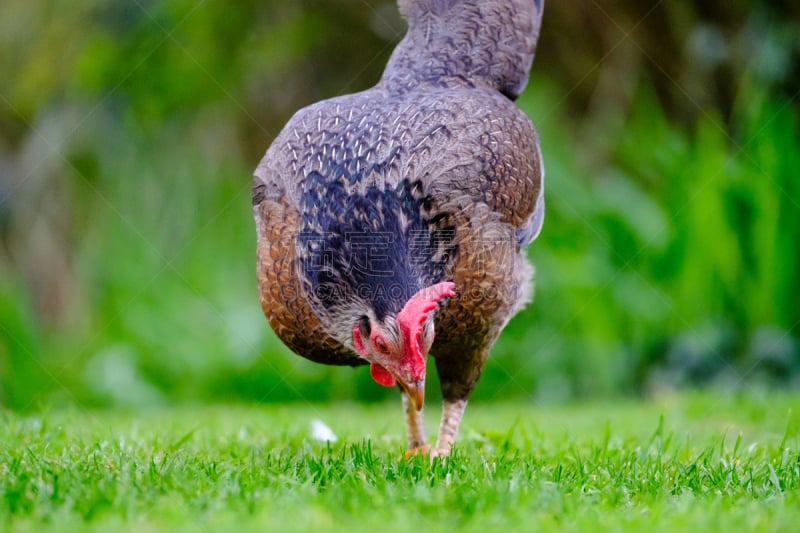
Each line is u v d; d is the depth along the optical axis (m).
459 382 7.69
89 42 16.86
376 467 6.23
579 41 17.89
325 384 15.26
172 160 17.52
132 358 15.50
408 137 6.96
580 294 14.92
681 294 15.11
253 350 15.50
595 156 17.33
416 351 6.17
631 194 15.70
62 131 17.05
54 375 15.30
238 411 11.78
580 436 8.94
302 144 7.16
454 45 8.31
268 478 5.84
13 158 17.75
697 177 15.34
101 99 17.08
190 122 17.95
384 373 6.65
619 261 15.29
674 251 15.21
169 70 17.12
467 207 6.91
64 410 11.86
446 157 6.96
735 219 15.16
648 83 17.81
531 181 7.67
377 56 18.23
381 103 7.55
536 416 11.31
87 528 4.56
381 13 17.70
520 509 5.06
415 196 6.75
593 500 5.62
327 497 5.20
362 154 6.80
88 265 16.80
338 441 8.12
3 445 7.16
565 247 15.23
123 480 5.56
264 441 8.02
